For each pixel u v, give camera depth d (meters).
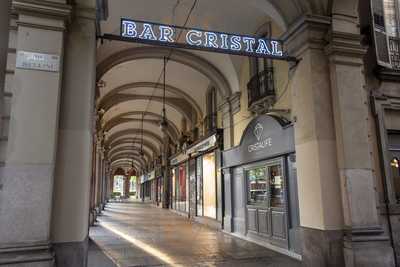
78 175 4.35
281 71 7.38
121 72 11.98
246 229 8.88
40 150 4.01
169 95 15.05
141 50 9.70
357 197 5.16
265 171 7.93
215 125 11.95
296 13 5.88
